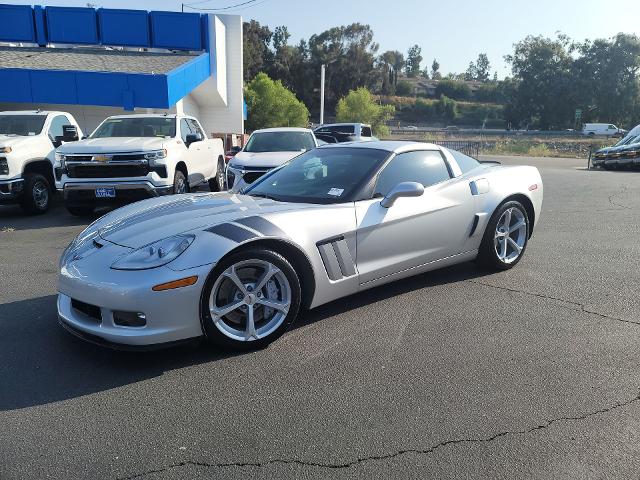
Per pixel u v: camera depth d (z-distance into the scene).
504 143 44.38
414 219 4.19
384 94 116.19
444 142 35.56
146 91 14.42
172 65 16.59
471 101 132.62
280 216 3.53
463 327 3.78
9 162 8.38
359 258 3.89
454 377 3.05
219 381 3.01
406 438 2.47
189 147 9.46
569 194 11.20
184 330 3.12
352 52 97.31
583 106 80.56
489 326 3.79
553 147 43.19
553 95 80.81
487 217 4.77
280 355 3.34
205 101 22.06
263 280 3.36
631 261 5.55
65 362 3.25
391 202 3.95
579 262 5.51
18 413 2.69
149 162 8.05
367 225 3.88
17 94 14.30
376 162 4.25
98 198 8.03
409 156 4.45
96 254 3.27
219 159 11.78
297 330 3.73
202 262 3.11
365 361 3.25
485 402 2.77
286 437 2.48
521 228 5.18
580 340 3.55
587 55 79.75
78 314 3.26
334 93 97.62
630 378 3.02
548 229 7.32
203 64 18.50
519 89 84.06
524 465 2.27
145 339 3.03
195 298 3.10
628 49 76.50
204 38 19.83
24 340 3.57
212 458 2.33
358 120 52.12
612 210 8.98
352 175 4.17
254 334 3.35
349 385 2.96
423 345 3.48
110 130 9.32
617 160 19.05
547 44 81.88
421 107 110.56
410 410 2.70
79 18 18.53
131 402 2.80
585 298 4.38
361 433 2.51
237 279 3.27
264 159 8.76
